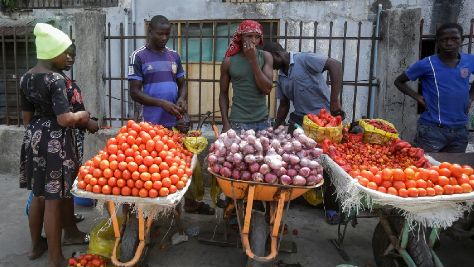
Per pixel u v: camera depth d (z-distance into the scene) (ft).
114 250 9.10
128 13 28.73
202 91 28.09
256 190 8.90
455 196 8.23
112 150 8.87
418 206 8.25
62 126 10.11
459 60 13.46
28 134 10.16
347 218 10.75
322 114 12.03
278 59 13.35
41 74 9.78
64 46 9.95
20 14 30.27
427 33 26.37
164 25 12.68
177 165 9.21
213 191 11.68
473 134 20.86
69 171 10.19
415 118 16.17
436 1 25.99
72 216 11.80
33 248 11.08
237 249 11.94
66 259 10.95
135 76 13.01
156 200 8.39
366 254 11.81
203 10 28.04
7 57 29.66
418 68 13.87
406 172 8.48
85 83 17.88
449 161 11.18
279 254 11.67
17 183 17.58
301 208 15.34
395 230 9.57
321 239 12.75
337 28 26.55
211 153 9.46
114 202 8.73
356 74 16.71
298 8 26.86
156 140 9.27
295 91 13.44
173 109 12.61
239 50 11.89
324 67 12.98
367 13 26.20
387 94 16.28
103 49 18.12
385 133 11.92
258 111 12.26
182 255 11.50
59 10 29.76
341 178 9.36
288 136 10.27
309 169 8.66
